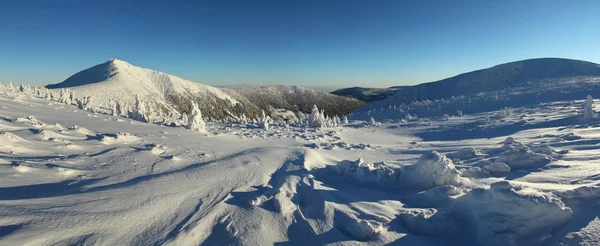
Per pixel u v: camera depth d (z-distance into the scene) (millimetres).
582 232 4340
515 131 21000
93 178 6570
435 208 6344
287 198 6609
